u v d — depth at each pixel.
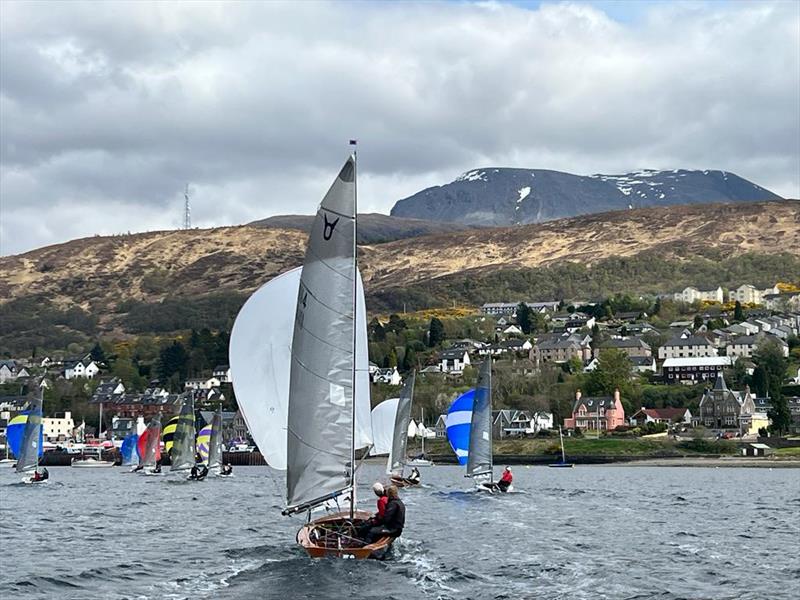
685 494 105.12
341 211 44.81
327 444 44.78
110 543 57.16
